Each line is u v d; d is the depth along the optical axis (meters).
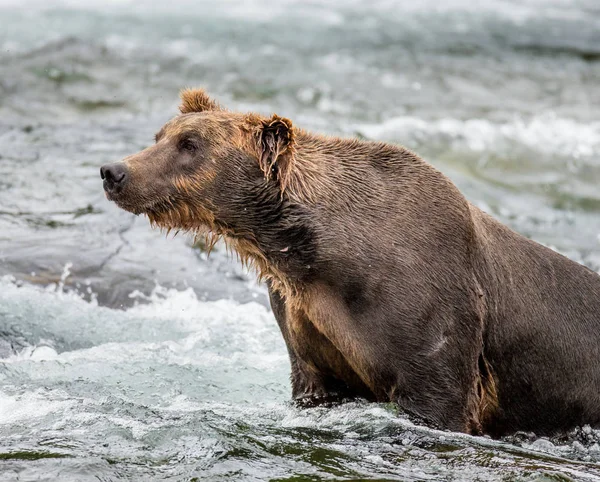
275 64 30.59
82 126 22.83
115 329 13.89
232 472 9.27
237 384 12.44
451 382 10.27
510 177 22.20
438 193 10.44
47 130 22.22
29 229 16.22
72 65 27.05
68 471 9.06
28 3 39.75
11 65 26.45
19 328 13.49
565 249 18.81
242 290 15.50
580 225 20.19
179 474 9.17
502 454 9.98
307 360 11.04
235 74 28.77
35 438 9.94
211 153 10.26
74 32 34.25
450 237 10.33
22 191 17.81
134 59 28.89
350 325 10.20
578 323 11.52
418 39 36.16
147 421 10.53
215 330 14.10
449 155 22.88
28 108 23.77
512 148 23.58
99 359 12.81
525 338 11.17
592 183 22.23
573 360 11.45
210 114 10.50
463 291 10.32
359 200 10.30
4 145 20.62
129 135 22.05
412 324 10.05
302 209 10.20
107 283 14.93
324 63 31.31
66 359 12.76
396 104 26.97
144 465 9.34
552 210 20.84
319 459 9.67
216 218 10.40
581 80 31.28
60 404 11.04
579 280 11.73
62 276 14.87
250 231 10.38
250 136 10.30
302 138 10.69
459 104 27.39
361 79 29.48
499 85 29.98
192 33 35.34
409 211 10.30
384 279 10.05
